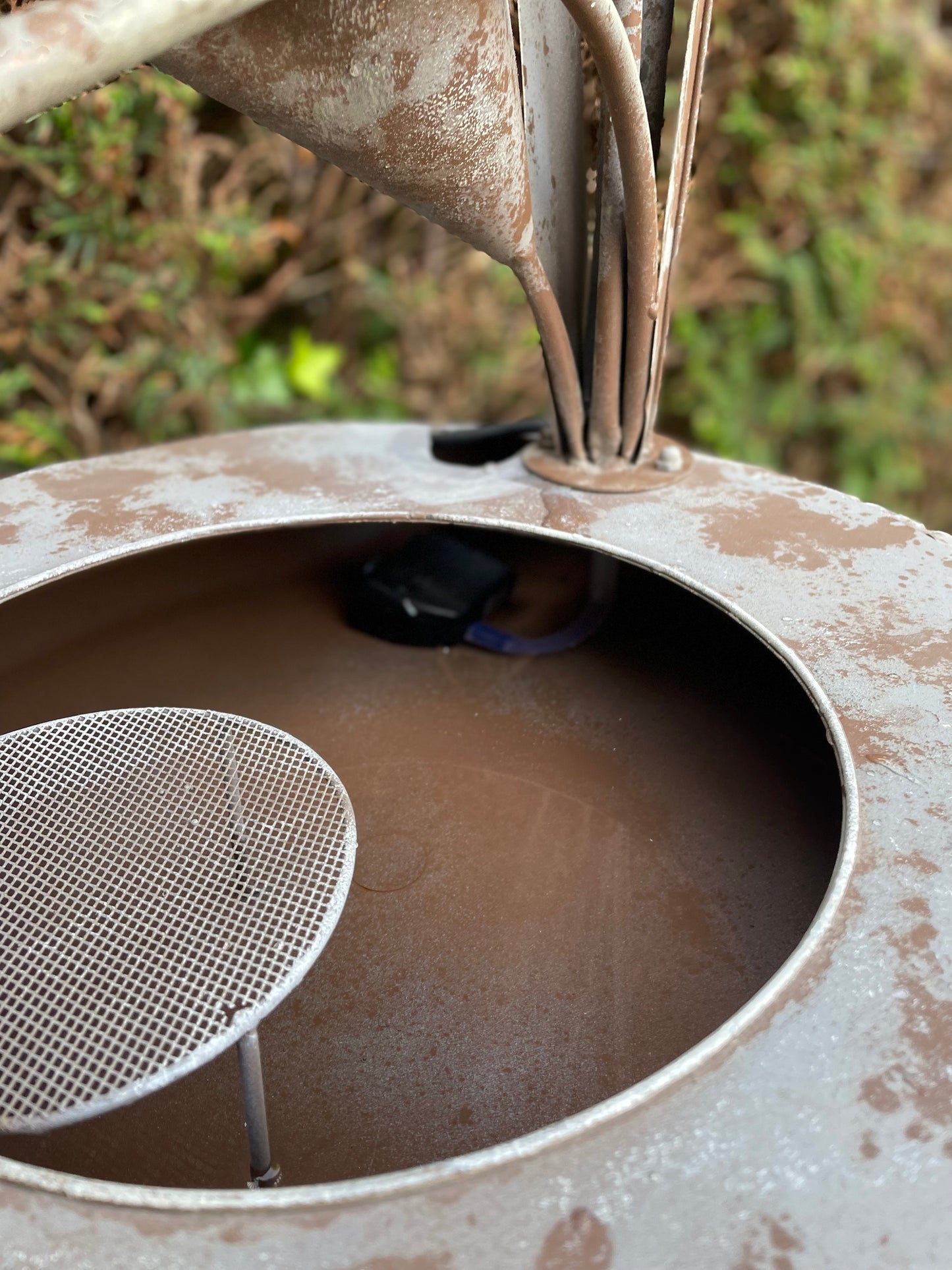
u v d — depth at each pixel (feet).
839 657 3.27
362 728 4.23
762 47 10.21
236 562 4.94
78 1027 2.27
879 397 11.64
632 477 4.33
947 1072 2.16
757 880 3.56
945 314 11.66
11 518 4.05
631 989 3.24
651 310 3.89
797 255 10.94
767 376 11.59
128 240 8.30
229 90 3.19
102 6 2.21
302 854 2.62
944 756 2.90
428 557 4.74
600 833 3.77
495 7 3.14
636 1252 1.89
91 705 4.21
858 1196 1.96
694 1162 2.02
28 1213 1.96
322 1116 2.93
